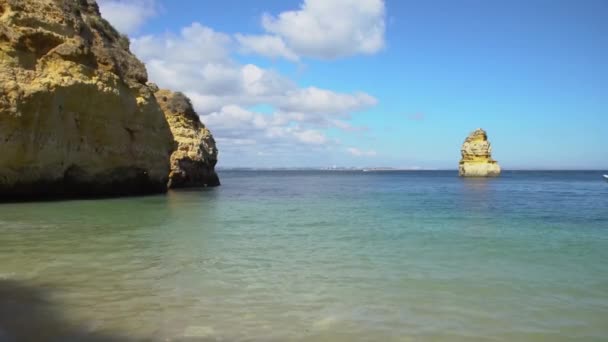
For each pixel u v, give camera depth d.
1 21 25.02
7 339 6.14
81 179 29.70
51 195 27.88
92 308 7.44
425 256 12.10
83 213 21.08
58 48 26.98
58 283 8.88
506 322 7.12
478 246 13.73
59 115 26.66
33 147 25.28
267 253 12.30
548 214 24.16
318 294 8.43
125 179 33.53
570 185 71.31
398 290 8.76
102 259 11.13
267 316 7.21
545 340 6.46
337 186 66.44
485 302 8.07
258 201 32.84
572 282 9.47
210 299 8.04
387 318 7.21
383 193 46.53
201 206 27.39
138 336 6.34
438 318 7.25
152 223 18.22
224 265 10.73
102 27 34.59
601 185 71.12
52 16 27.69
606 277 9.91
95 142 30.08
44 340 6.14
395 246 13.62
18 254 11.57
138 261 10.98
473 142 102.88
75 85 27.00
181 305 7.68
